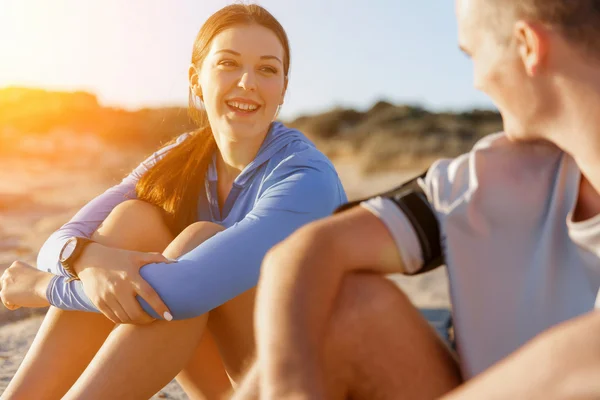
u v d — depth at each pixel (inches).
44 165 674.8
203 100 92.9
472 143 1067.3
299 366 41.2
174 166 92.1
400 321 46.3
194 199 92.0
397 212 46.3
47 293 81.0
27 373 80.0
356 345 46.0
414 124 1221.1
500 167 45.7
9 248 238.7
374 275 46.9
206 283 73.6
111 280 74.0
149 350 73.0
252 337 77.9
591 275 41.8
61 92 1048.8
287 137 90.3
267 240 78.0
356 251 45.7
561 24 38.4
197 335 75.5
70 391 71.9
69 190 468.1
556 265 43.2
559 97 39.7
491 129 1187.9
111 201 96.4
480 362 45.1
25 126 924.6
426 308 157.6
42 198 400.8
